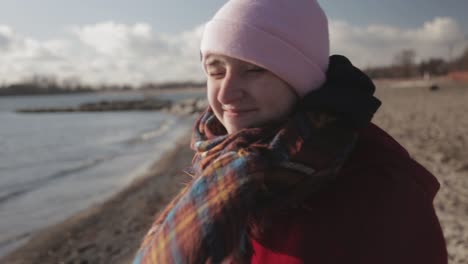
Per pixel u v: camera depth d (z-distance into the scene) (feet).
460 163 28.78
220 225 3.19
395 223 3.20
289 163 3.36
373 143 3.65
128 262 19.79
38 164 67.00
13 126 162.40
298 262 3.32
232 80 3.81
